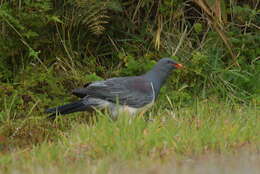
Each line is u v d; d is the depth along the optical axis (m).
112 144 9.08
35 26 13.45
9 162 8.65
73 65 13.77
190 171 7.04
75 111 11.59
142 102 11.80
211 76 13.84
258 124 10.30
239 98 13.41
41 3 13.40
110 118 10.73
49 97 12.90
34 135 10.80
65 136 10.30
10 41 13.30
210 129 9.70
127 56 13.95
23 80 12.95
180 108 12.32
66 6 13.77
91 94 11.55
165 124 10.30
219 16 13.95
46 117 11.84
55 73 13.57
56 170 7.79
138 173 7.22
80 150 8.95
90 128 10.07
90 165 8.07
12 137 10.71
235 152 8.51
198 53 13.88
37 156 8.90
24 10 13.32
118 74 13.89
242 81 13.99
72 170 7.71
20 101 12.39
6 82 13.32
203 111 11.51
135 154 8.58
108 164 7.92
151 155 8.51
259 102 13.06
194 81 13.79
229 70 13.99
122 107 11.69
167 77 12.35
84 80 13.29
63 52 13.99
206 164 7.57
